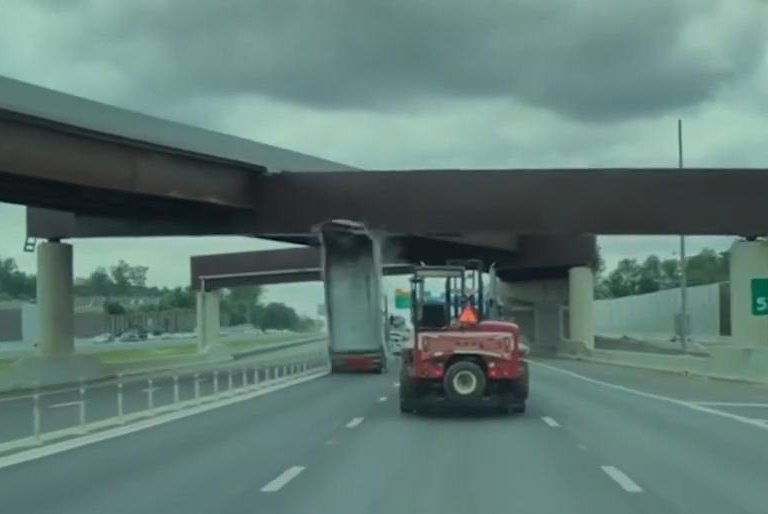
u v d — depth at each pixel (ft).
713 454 56.49
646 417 79.92
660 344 257.55
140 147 134.41
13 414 90.02
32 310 365.81
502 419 78.54
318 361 193.36
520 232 164.96
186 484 46.55
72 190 132.67
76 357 155.63
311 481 46.93
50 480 48.34
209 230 166.50
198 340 317.83
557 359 232.12
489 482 46.21
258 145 160.45
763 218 160.97
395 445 61.67
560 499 41.34
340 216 163.32
